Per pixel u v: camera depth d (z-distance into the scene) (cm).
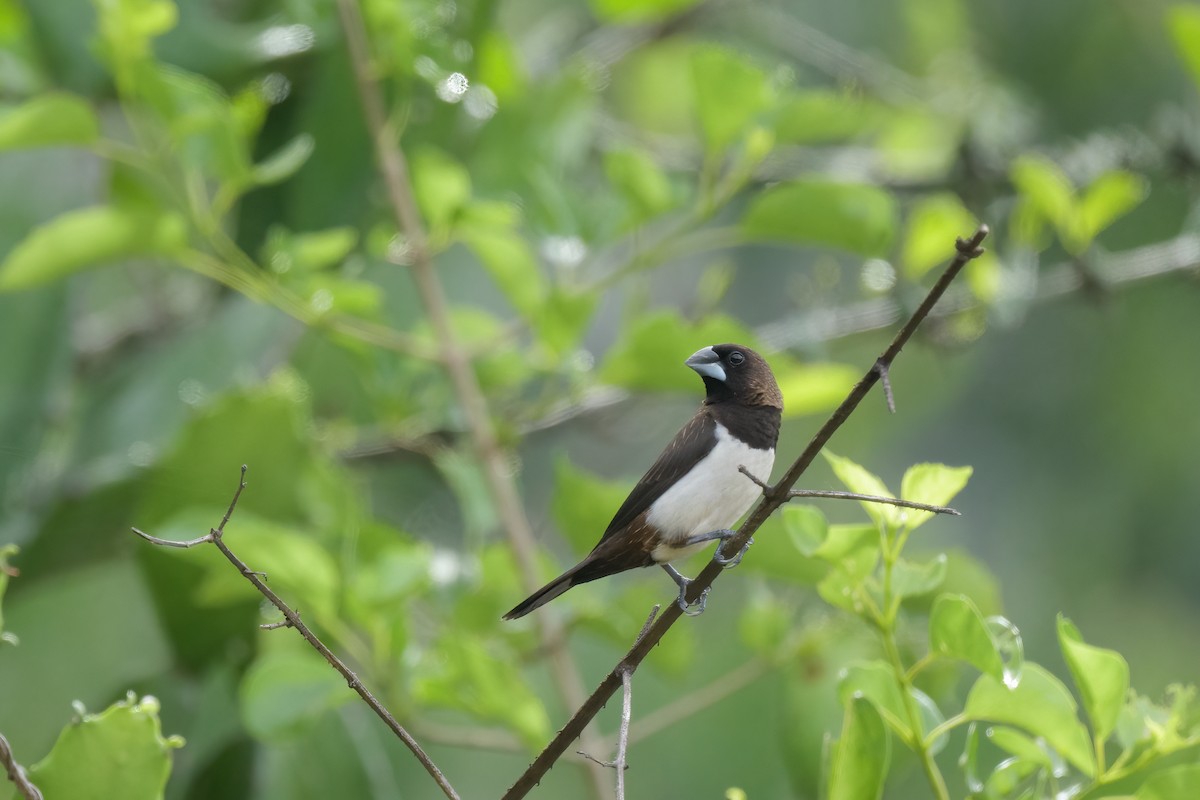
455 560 1011
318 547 852
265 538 844
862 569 705
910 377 1745
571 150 1156
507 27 1866
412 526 1344
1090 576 1673
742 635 987
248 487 972
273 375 1071
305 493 977
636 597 997
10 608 1042
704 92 997
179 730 1005
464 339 1114
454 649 857
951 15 1691
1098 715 673
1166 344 1670
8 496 1001
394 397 1082
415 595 894
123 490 1000
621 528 838
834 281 1291
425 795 1470
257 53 1152
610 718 1359
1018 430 1725
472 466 1031
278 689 863
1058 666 1633
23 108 873
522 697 864
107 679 1295
